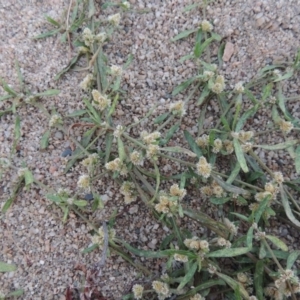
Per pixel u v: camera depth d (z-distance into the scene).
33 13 0.23
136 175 0.20
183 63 0.22
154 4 0.23
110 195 0.21
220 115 0.21
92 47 0.22
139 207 0.21
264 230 0.20
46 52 0.22
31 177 0.19
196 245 0.17
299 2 0.23
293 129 0.21
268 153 0.21
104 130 0.20
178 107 0.20
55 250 0.20
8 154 0.21
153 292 0.19
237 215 0.18
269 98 0.21
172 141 0.21
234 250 0.17
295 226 0.20
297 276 0.19
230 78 0.22
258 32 0.23
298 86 0.22
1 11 0.23
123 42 0.23
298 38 0.22
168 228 0.21
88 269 0.20
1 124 0.21
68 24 0.22
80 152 0.21
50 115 0.21
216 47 0.23
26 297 0.20
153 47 0.23
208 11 0.23
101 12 0.23
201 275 0.19
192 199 0.21
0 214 0.20
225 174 0.21
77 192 0.21
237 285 0.17
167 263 0.18
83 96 0.22
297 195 0.21
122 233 0.21
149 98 0.22
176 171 0.21
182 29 0.23
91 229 0.20
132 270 0.20
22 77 0.22
